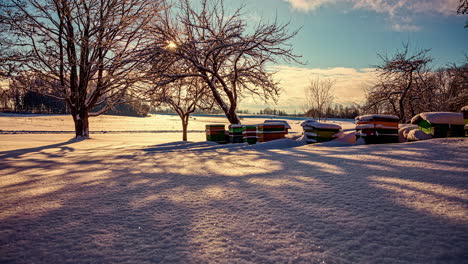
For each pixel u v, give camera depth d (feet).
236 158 20.56
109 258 4.97
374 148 21.33
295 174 12.89
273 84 43.04
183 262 4.76
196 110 71.61
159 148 35.63
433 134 27.61
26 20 51.44
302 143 32.04
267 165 16.20
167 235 6.04
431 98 64.90
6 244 5.68
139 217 7.32
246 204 8.29
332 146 27.45
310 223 6.52
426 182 9.95
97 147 41.98
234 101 43.11
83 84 61.98
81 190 11.02
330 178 11.59
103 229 6.48
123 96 62.23
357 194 8.89
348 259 4.73
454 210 6.94
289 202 8.32
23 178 14.40
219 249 5.26
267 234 5.95
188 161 19.93
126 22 51.78
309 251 5.08
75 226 6.72
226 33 41.14
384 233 5.78
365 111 69.05
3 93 56.18
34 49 53.31
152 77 38.73
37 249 5.41
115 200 9.22
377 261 4.62
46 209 8.27
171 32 40.63
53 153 31.32
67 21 55.31
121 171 16.07
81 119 64.28
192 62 38.78
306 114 90.27
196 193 9.89
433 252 4.86
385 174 11.76
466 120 23.82
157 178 13.32
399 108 67.21
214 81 43.19
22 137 72.38
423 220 6.39
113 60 48.88
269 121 37.35
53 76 59.52
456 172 11.41
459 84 59.62
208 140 45.11
